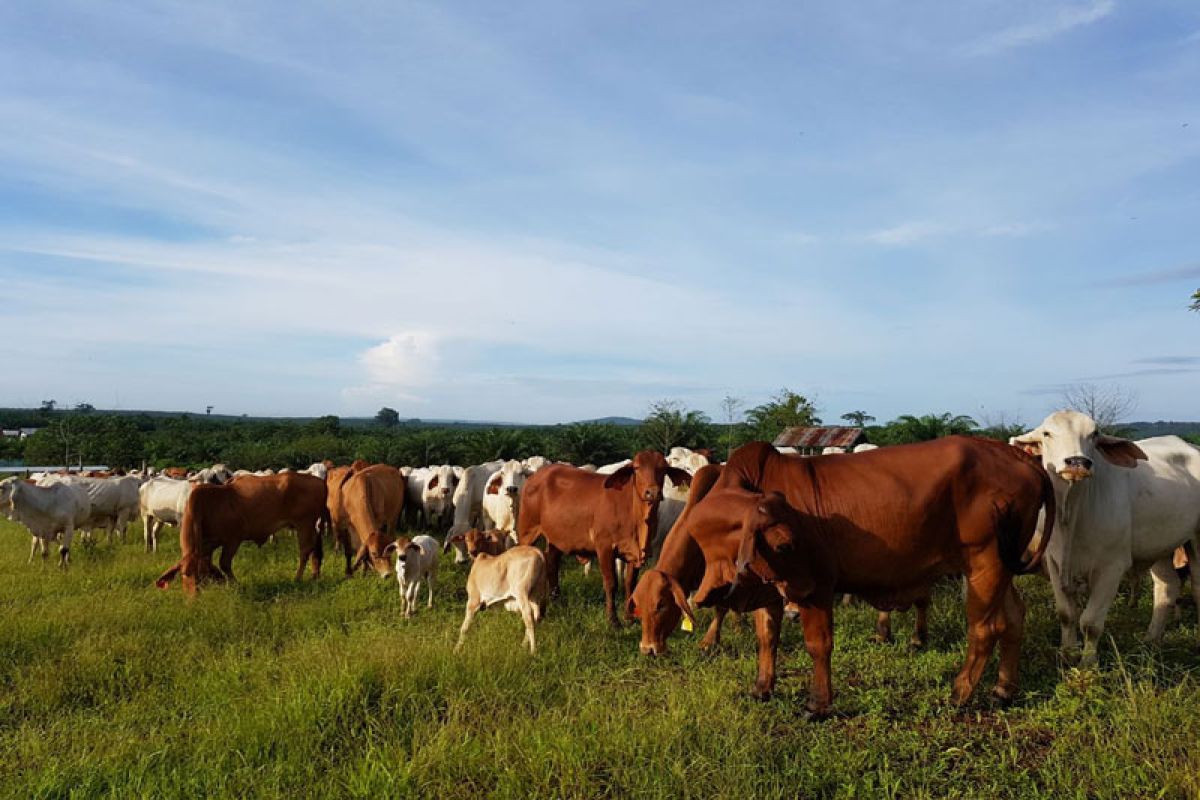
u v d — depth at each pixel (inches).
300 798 165.3
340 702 210.7
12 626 302.7
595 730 192.4
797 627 299.1
